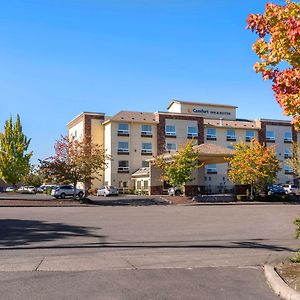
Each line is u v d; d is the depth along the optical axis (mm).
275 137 70938
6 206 32469
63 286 7633
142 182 59250
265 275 8898
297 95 8234
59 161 38094
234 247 12953
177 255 11180
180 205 35844
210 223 20469
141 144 63438
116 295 7109
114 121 62250
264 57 9016
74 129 69500
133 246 12828
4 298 6785
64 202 36031
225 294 7402
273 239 14953
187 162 39562
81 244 13023
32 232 15898
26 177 81250
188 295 7254
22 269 9070
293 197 42094
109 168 62094
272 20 8812
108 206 33938
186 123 65375
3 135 68938
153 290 7508
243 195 41656
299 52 8398
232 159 41688
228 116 73000
